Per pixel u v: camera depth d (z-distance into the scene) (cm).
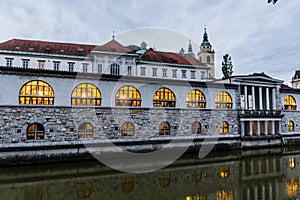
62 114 2462
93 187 1658
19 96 2347
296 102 4034
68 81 2528
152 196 1453
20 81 2352
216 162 2561
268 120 3609
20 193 1538
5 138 2242
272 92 3822
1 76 2291
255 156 2919
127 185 1703
